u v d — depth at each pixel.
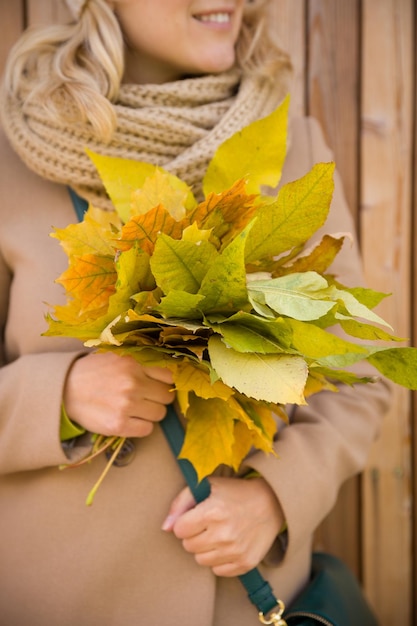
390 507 1.34
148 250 0.73
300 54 1.29
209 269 0.71
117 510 0.89
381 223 1.32
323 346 0.70
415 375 0.73
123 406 0.85
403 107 1.30
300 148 1.04
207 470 0.81
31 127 0.96
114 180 0.83
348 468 0.96
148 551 0.89
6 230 0.97
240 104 0.98
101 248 0.75
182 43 0.97
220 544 0.85
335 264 1.01
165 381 0.85
